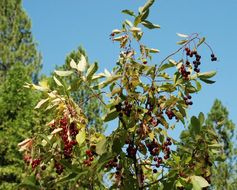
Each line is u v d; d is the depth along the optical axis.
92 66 0.91
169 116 0.91
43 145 0.88
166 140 0.93
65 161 0.82
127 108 0.88
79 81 0.91
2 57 7.60
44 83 0.94
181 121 0.92
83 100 0.98
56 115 0.90
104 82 0.89
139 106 0.89
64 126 0.86
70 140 0.86
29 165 0.87
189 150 0.92
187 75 0.93
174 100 0.90
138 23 0.96
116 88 0.88
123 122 0.90
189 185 0.83
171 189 0.85
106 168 0.93
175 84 0.93
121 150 0.86
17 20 8.07
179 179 0.84
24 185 0.82
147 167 1.01
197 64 0.94
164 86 0.92
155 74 0.92
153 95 0.91
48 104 0.90
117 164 0.90
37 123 3.40
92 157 0.88
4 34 7.95
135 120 0.88
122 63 0.94
